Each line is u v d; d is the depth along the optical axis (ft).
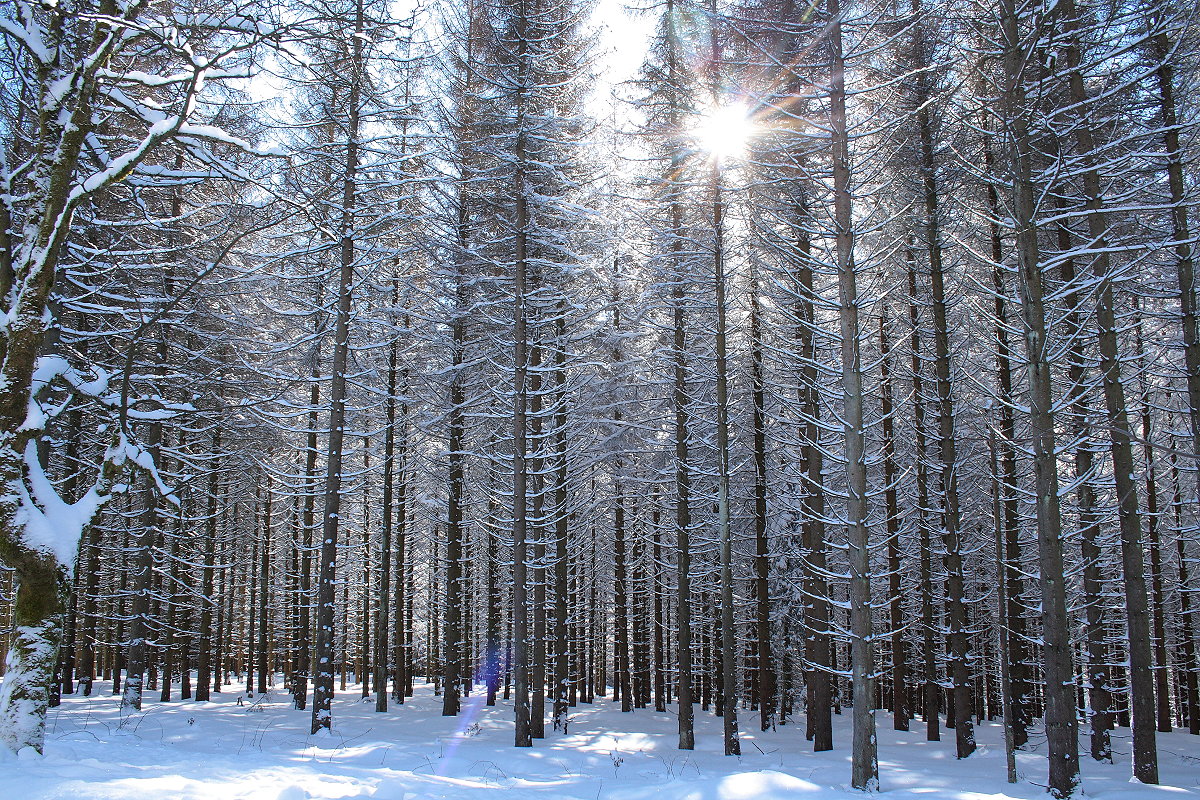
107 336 43.34
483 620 93.91
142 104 24.39
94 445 52.95
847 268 31.22
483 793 22.90
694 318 54.29
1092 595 41.39
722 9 42.52
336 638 106.11
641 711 72.43
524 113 46.83
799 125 36.86
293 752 34.91
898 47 40.32
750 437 56.85
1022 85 29.63
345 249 47.62
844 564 61.31
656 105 45.68
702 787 25.02
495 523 60.39
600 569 83.97
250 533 87.45
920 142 42.27
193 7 24.64
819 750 43.65
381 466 63.36
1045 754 40.68
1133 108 34.91
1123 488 34.24
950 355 44.37
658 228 49.85
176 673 104.83
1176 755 42.63
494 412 56.39
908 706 67.31
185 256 45.24
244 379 55.47
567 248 48.57
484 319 53.11
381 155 49.32
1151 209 28.04
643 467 66.18
